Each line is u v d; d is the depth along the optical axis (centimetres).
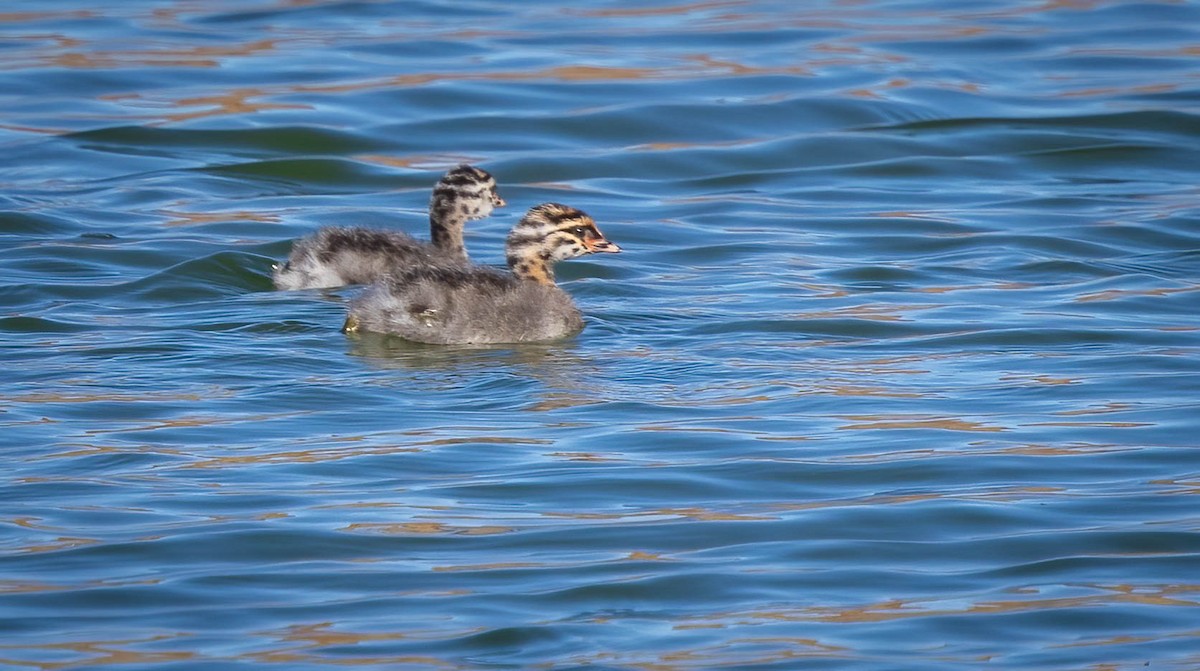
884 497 1270
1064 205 2367
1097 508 1245
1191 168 2575
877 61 3095
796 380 1573
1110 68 3080
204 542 1173
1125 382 1559
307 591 1100
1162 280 1973
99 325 1758
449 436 1402
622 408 1484
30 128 2705
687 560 1153
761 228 2280
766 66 3056
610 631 1045
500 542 1181
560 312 1756
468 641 1028
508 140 2712
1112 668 997
